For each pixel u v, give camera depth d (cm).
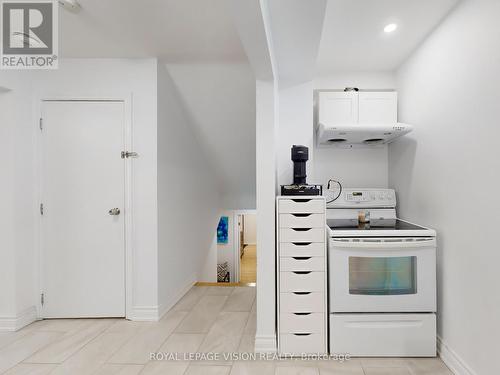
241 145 390
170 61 292
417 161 262
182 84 317
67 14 211
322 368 211
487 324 175
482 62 179
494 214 170
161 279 296
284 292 230
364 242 223
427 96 245
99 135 287
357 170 323
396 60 291
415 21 224
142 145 287
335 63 298
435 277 222
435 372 205
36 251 286
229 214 621
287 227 231
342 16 217
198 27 231
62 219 287
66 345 241
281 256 231
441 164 224
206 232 450
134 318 286
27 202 279
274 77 238
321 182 325
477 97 184
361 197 299
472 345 188
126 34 242
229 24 227
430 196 240
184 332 262
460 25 200
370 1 200
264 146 237
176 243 336
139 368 211
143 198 287
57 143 287
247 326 273
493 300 170
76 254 287
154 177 286
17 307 267
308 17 189
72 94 286
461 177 200
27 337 254
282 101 299
